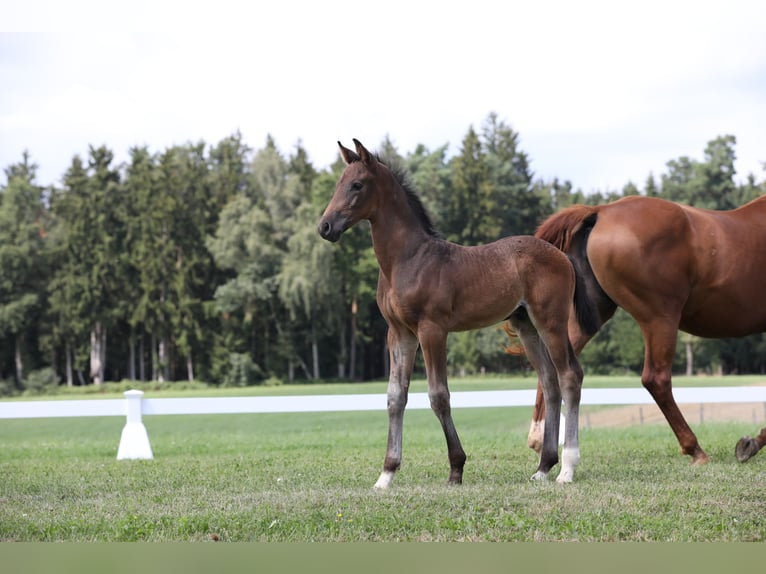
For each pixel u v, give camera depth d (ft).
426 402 44.39
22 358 240.73
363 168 27.14
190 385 227.40
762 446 31.68
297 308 226.58
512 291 27.78
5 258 236.63
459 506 23.75
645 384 32.30
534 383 157.89
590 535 20.98
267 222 222.48
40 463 38.96
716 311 32.48
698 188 248.32
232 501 25.41
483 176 250.98
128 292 244.01
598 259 31.91
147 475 32.86
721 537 20.74
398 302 27.27
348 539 21.04
